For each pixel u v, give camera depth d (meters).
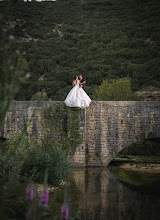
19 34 64.69
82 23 77.75
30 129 18.52
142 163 20.11
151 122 17.81
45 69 53.03
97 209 6.48
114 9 84.69
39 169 9.65
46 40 66.25
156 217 5.82
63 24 78.06
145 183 10.79
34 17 79.94
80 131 17.38
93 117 18.11
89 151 17.89
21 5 83.56
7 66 3.82
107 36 65.25
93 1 92.69
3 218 3.73
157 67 46.59
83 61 55.38
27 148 10.46
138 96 32.81
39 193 7.59
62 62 54.78
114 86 32.88
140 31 64.25
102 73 48.50
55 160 9.97
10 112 19.25
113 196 8.09
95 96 35.03
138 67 48.00
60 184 10.01
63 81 47.78
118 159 23.50
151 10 75.38
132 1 84.38
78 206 6.76
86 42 63.69
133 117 18.00
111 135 18.02
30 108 18.89
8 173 8.22
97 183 10.62
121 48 58.12
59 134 17.91
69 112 17.59
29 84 45.62
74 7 90.94
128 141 17.91
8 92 3.90
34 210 3.28
